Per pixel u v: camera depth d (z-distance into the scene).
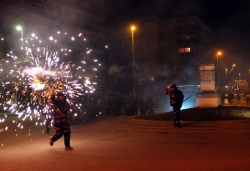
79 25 50.25
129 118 20.53
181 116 17.48
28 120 23.61
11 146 11.74
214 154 9.05
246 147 9.98
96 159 8.86
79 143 11.87
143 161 8.43
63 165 8.23
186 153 9.33
